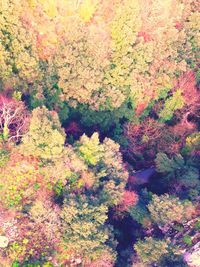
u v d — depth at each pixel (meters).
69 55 57.78
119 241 52.06
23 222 47.88
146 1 63.88
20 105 55.00
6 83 57.56
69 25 63.72
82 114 63.22
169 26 65.88
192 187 57.03
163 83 65.19
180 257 48.03
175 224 51.59
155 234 51.31
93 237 46.50
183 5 69.69
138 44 61.88
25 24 59.16
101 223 47.69
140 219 51.47
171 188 58.94
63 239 46.97
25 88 59.28
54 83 59.97
